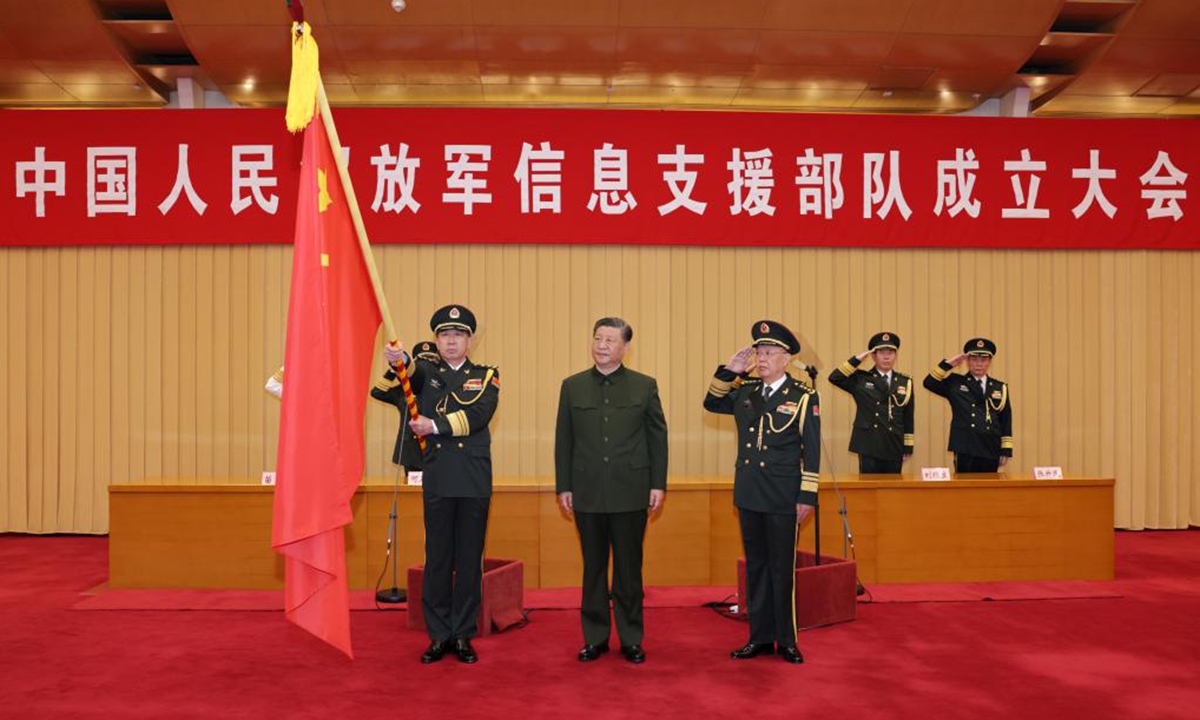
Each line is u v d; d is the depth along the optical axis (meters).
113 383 7.83
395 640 4.48
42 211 7.64
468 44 7.21
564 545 5.68
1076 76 7.74
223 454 7.80
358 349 3.20
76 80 7.60
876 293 8.03
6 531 7.82
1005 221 7.91
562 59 7.40
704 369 7.93
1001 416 6.75
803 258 8.00
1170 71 7.66
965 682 3.84
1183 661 4.15
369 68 7.48
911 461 8.04
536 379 7.86
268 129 7.68
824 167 7.85
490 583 4.59
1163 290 8.18
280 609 5.07
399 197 7.70
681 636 4.56
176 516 5.58
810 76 7.68
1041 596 5.38
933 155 7.90
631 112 7.78
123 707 3.54
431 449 4.15
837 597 4.80
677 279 7.94
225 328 7.82
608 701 3.60
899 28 7.13
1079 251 8.15
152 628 4.70
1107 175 7.95
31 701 3.61
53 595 5.48
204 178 7.67
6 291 7.84
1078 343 8.15
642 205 7.77
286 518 2.76
